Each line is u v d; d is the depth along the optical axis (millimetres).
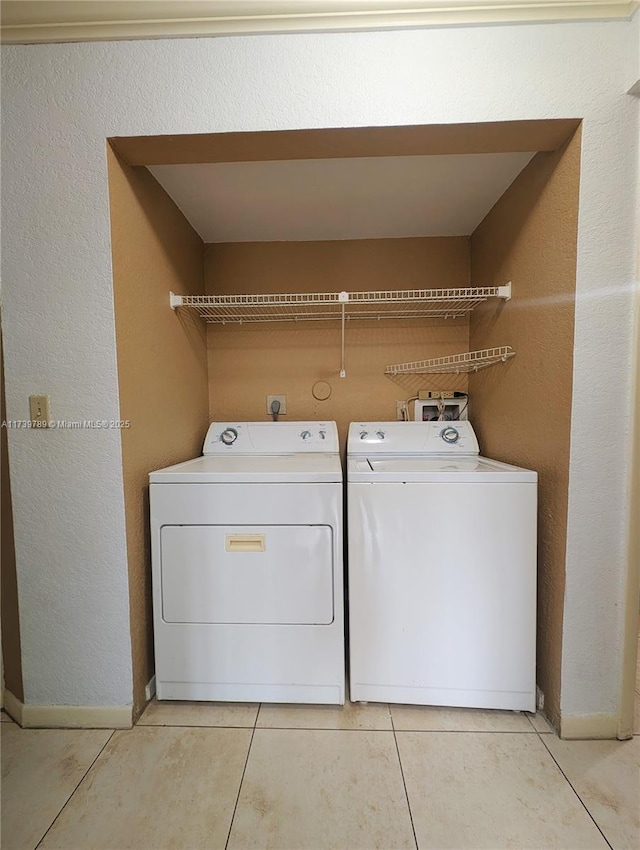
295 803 1018
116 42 1125
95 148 1156
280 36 1107
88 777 1096
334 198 1646
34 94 1148
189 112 1131
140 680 1316
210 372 2090
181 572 1322
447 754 1153
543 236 1307
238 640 1324
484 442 1838
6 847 935
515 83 1100
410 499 1280
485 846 925
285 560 1303
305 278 2061
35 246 1189
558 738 1211
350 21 1085
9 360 1222
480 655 1289
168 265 1591
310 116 1119
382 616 1300
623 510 1180
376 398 2102
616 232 1129
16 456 1243
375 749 1170
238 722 1277
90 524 1249
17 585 1272
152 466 1435
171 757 1153
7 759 1157
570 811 996
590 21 1088
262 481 1295
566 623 1208
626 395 1157
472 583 1281
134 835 954
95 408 1221
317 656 1315
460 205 1715
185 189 1557
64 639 1273
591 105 1102
